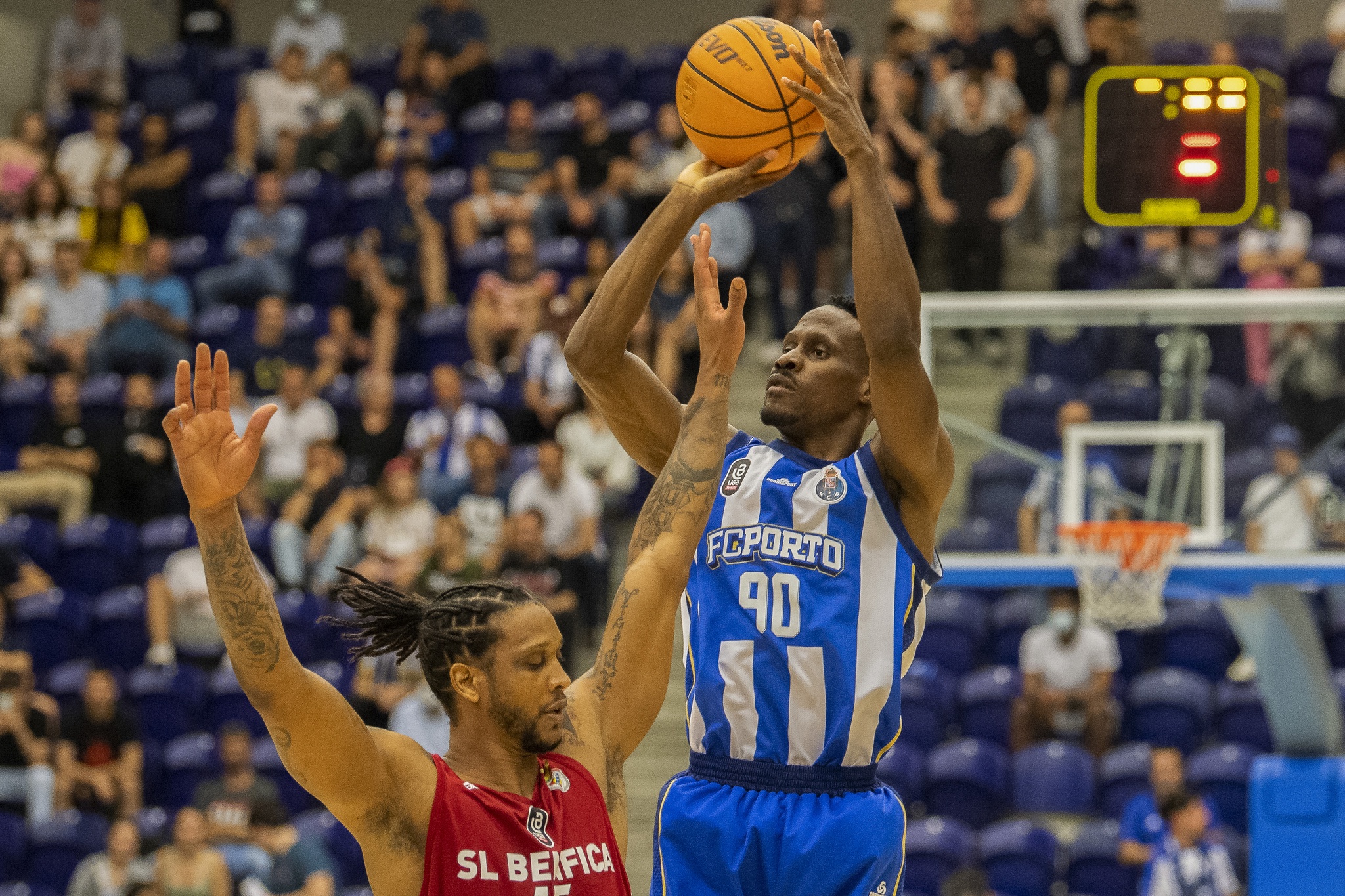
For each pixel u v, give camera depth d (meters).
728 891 3.51
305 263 14.90
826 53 3.55
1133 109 7.34
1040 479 8.30
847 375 3.70
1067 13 15.72
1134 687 11.06
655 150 14.52
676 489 3.38
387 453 12.63
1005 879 9.79
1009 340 8.59
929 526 3.65
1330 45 15.98
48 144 16.88
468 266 14.22
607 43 18.94
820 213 13.00
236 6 19.61
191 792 10.86
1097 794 10.48
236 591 2.84
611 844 3.11
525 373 12.75
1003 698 11.02
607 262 13.45
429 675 3.07
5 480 12.65
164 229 15.72
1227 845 10.04
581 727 3.22
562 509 11.10
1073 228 14.06
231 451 2.82
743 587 3.60
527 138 15.01
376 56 17.62
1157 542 7.82
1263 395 8.20
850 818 3.50
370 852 2.95
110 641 11.91
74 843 10.38
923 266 12.77
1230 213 7.27
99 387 13.46
